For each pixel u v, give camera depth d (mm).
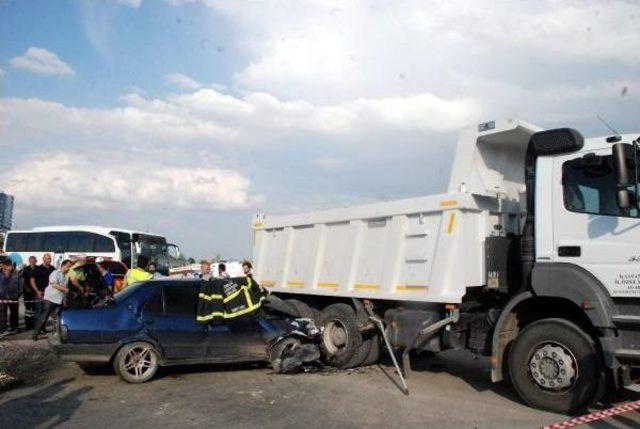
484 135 7676
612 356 5949
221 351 8484
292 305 10008
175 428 5855
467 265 7402
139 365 8023
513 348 6711
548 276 6527
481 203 7570
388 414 6344
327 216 9625
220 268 15156
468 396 7242
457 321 7469
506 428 5797
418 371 8977
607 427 5852
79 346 7871
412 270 8070
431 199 7836
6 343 11828
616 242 6152
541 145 6816
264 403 6820
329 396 7164
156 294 8430
